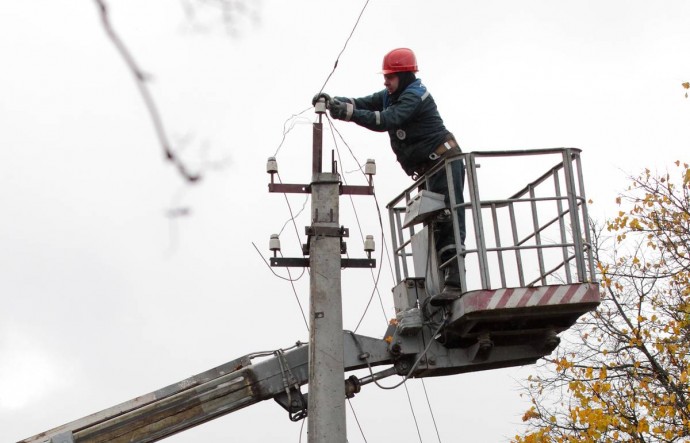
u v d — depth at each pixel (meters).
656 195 20.22
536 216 13.95
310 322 12.80
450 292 13.10
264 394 12.84
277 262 13.27
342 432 12.47
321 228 13.12
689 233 19.88
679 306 19.03
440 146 13.72
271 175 13.34
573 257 13.41
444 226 13.72
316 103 13.34
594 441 17.58
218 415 12.69
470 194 12.88
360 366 13.38
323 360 12.66
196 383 12.84
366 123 13.41
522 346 13.72
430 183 13.75
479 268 12.76
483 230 12.79
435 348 13.52
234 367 13.02
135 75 2.91
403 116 13.47
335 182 13.28
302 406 12.94
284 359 12.98
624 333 19.33
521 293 12.77
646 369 19.00
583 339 19.59
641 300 19.38
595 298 12.93
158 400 12.62
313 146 13.37
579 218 13.22
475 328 13.09
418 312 13.34
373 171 13.50
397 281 14.86
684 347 18.86
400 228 15.09
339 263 13.03
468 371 13.89
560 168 13.57
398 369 13.43
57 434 12.16
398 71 13.95
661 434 17.33
